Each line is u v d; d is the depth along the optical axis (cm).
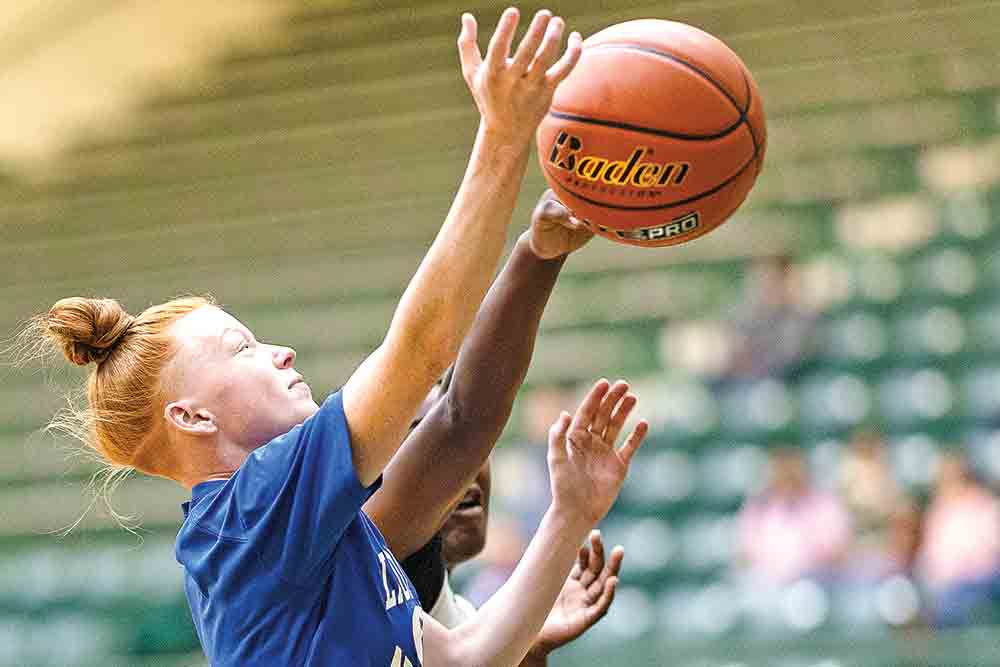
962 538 960
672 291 1421
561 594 383
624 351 1395
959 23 1435
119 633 1266
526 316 335
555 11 1555
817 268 1366
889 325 1299
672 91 299
